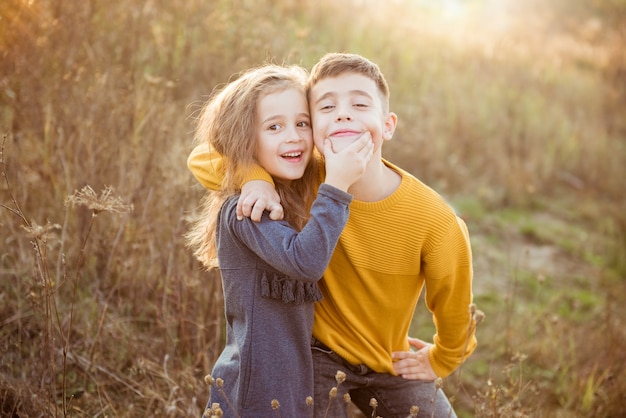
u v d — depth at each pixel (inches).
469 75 292.4
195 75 164.2
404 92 243.0
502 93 295.3
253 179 69.1
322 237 63.2
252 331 67.9
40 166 122.7
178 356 99.1
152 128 128.7
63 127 125.9
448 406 80.6
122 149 123.0
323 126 69.1
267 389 67.4
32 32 139.4
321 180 75.7
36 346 99.6
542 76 338.3
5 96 130.5
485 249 194.5
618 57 422.0
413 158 213.6
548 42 446.6
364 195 72.1
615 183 267.6
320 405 74.4
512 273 180.9
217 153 75.5
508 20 470.6
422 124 236.5
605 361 132.7
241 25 190.9
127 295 111.7
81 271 112.3
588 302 169.9
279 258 63.6
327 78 69.6
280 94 69.9
